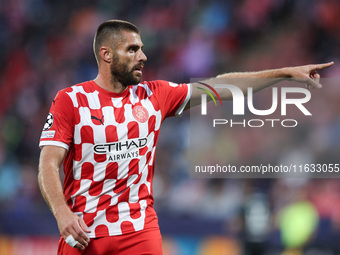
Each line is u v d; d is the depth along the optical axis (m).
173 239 28.75
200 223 28.55
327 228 28.61
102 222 12.73
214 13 50.84
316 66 14.23
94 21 53.72
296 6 48.81
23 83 51.47
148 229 13.00
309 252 28.47
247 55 48.41
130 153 12.88
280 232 28.56
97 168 12.73
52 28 54.34
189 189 36.06
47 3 55.66
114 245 12.76
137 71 13.10
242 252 28.16
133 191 12.92
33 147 45.34
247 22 49.62
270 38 48.69
